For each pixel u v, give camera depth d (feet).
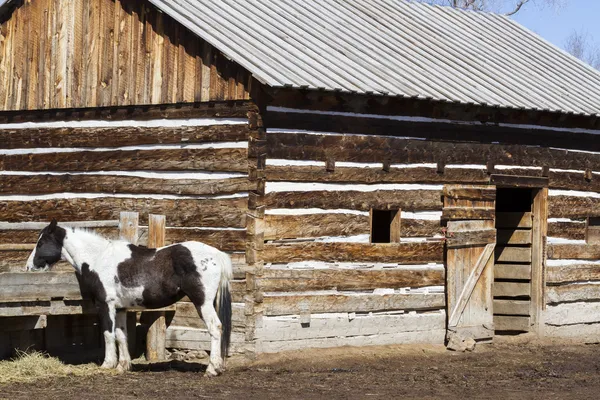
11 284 42.24
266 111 45.37
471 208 52.75
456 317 51.88
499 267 58.03
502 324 57.62
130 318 46.60
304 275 46.44
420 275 50.60
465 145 52.80
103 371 41.93
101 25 51.13
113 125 50.19
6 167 53.88
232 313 45.37
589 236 59.72
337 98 47.09
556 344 55.57
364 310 48.49
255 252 45.09
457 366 46.34
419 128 50.93
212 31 47.21
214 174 46.57
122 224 45.70
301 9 56.75
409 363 46.62
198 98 47.11
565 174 57.67
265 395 37.17
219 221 46.11
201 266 41.29
